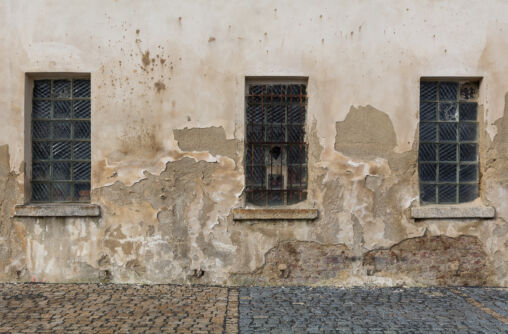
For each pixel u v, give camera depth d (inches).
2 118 250.7
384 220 255.4
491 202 256.4
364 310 214.8
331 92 253.3
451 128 262.5
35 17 249.3
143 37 251.4
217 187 253.4
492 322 200.2
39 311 208.1
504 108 255.3
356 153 254.4
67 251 253.4
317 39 252.5
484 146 256.2
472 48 253.6
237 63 251.6
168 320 198.5
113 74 251.6
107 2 250.7
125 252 253.9
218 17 251.8
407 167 254.8
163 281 254.7
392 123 254.2
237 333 185.8
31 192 259.4
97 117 251.6
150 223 253.9
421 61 253.3
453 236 256.1
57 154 259.9
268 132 260.1
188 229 254.2
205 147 252.8
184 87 252.1
